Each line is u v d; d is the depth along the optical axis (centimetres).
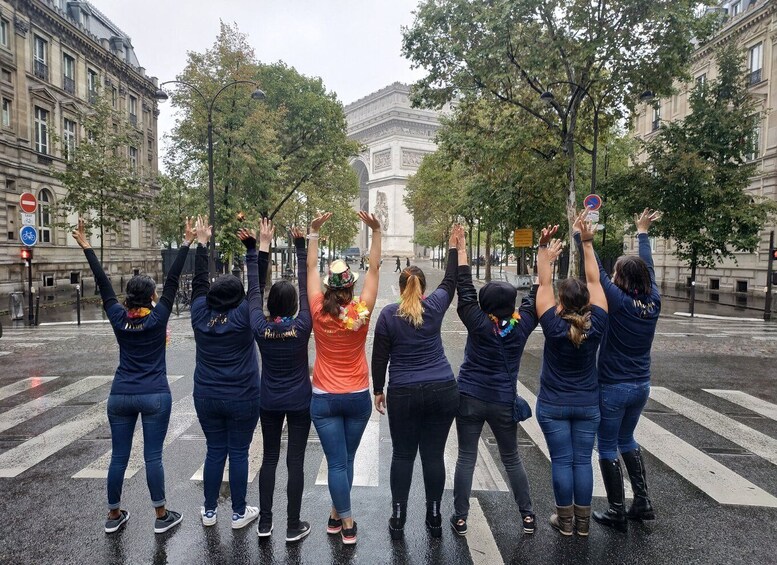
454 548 402
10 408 785
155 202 3095
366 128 8744
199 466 563
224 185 2627
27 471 554
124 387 418
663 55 1970
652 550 399
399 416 399
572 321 391
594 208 1711
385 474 540
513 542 410
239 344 410
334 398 397
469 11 2053
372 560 387
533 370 1052
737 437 646
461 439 420
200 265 450
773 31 2777
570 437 418
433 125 8275
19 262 2730
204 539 416
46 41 3009
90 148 2602
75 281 1844
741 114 2083
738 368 1051
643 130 3888
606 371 427
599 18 2025
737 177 2056
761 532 426
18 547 406
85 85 3391
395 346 403
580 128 2530
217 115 2584
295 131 3462
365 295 416
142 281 423
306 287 419
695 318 2028
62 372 1038
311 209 3812
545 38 2058
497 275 4409
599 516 441
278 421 410
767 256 2823
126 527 436
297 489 408
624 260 433
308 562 384
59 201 2631
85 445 629
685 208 2102
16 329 1742
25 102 2808
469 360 421
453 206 3847
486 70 2094
